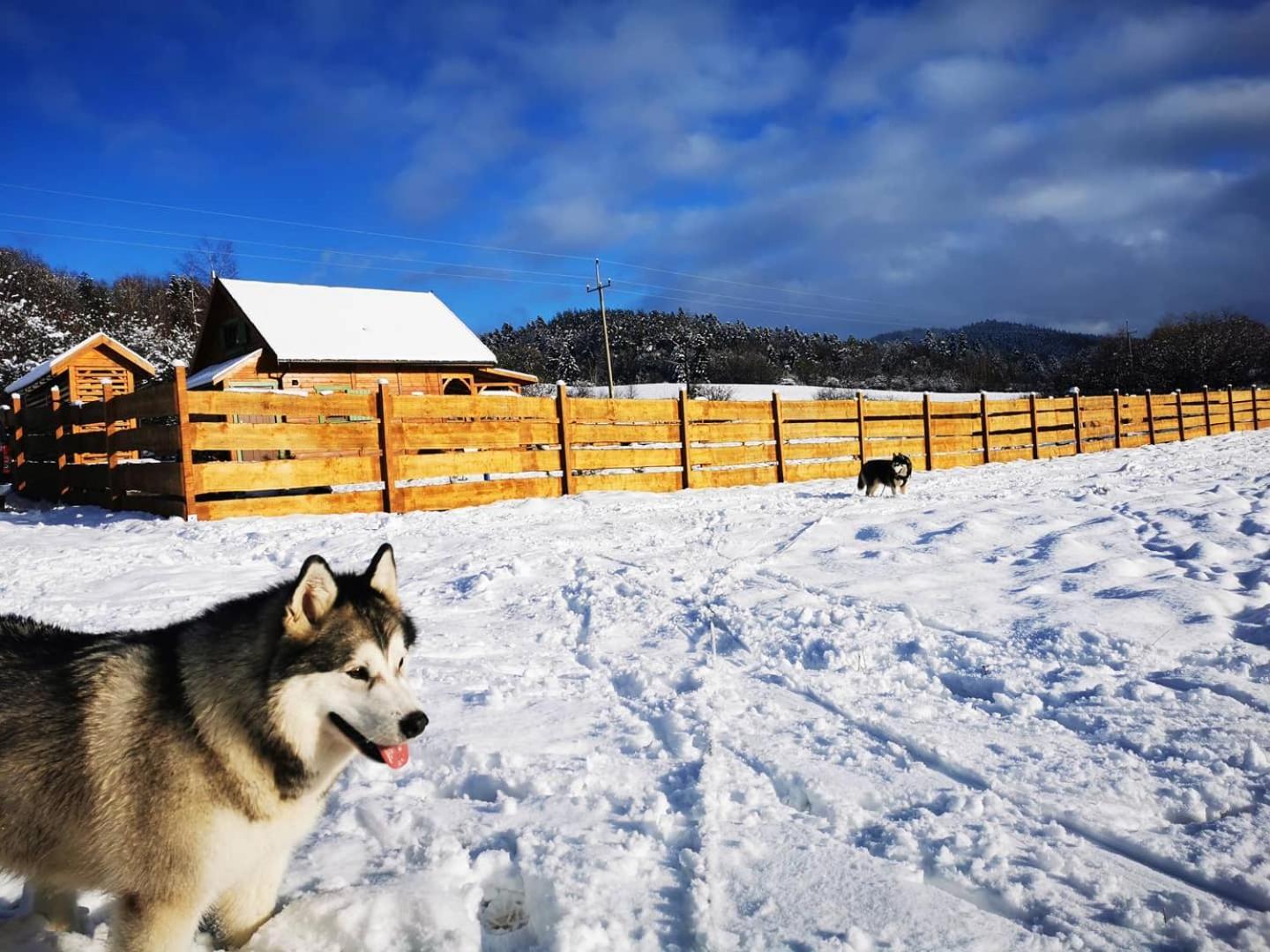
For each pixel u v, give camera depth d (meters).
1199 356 76.50
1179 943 2.49
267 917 2.65
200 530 11.01
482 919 2.86
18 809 2.32
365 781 3.79
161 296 73.50
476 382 29.55
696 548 9.35
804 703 4.67
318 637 2.48
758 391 74.38
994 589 6.88
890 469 15.07
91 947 2.54
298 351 24.97
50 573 8.34
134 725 2.34
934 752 3.92
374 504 13.42
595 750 4.04
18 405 19.33
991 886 2.79
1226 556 7.52
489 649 5.87
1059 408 26.14
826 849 3.03
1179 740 3.93
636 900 2.72
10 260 62.81
